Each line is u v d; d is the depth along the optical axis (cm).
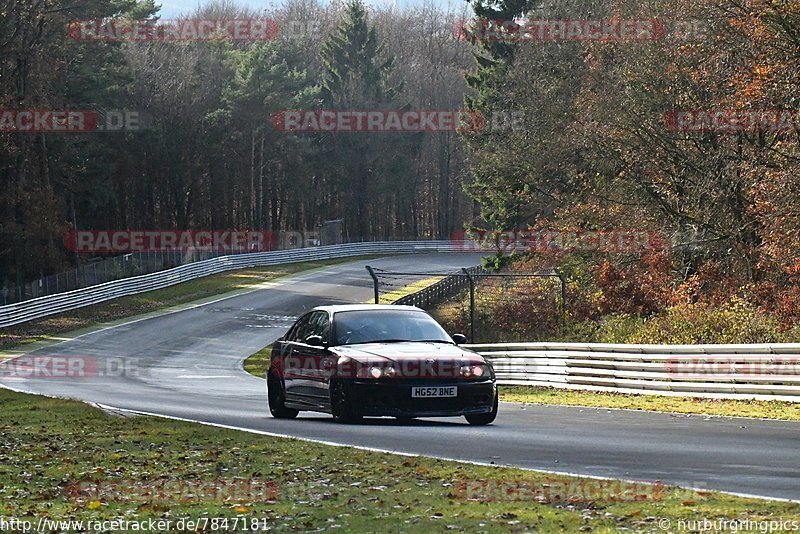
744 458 3344
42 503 2694
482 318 13162
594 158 13075
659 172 12431
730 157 11362
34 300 16425
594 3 14788
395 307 4928
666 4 11831
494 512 2386
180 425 4534
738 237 11381
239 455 3556
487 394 4456
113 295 19250
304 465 3284
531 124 14438
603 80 12694
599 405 6112
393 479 2952
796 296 9931
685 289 11488
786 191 9425
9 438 4319
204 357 13150
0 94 18775
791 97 9538
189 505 2603
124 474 3212
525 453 3509
